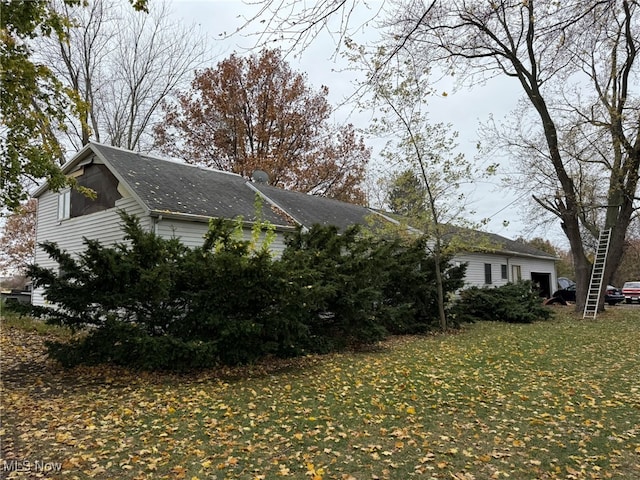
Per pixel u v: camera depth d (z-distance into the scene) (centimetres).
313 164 2869
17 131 848
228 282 744
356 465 382
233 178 1733
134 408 551
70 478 356
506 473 364
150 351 697
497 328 1409
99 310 745
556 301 2438
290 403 571
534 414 512
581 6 514
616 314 1812
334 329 1034
